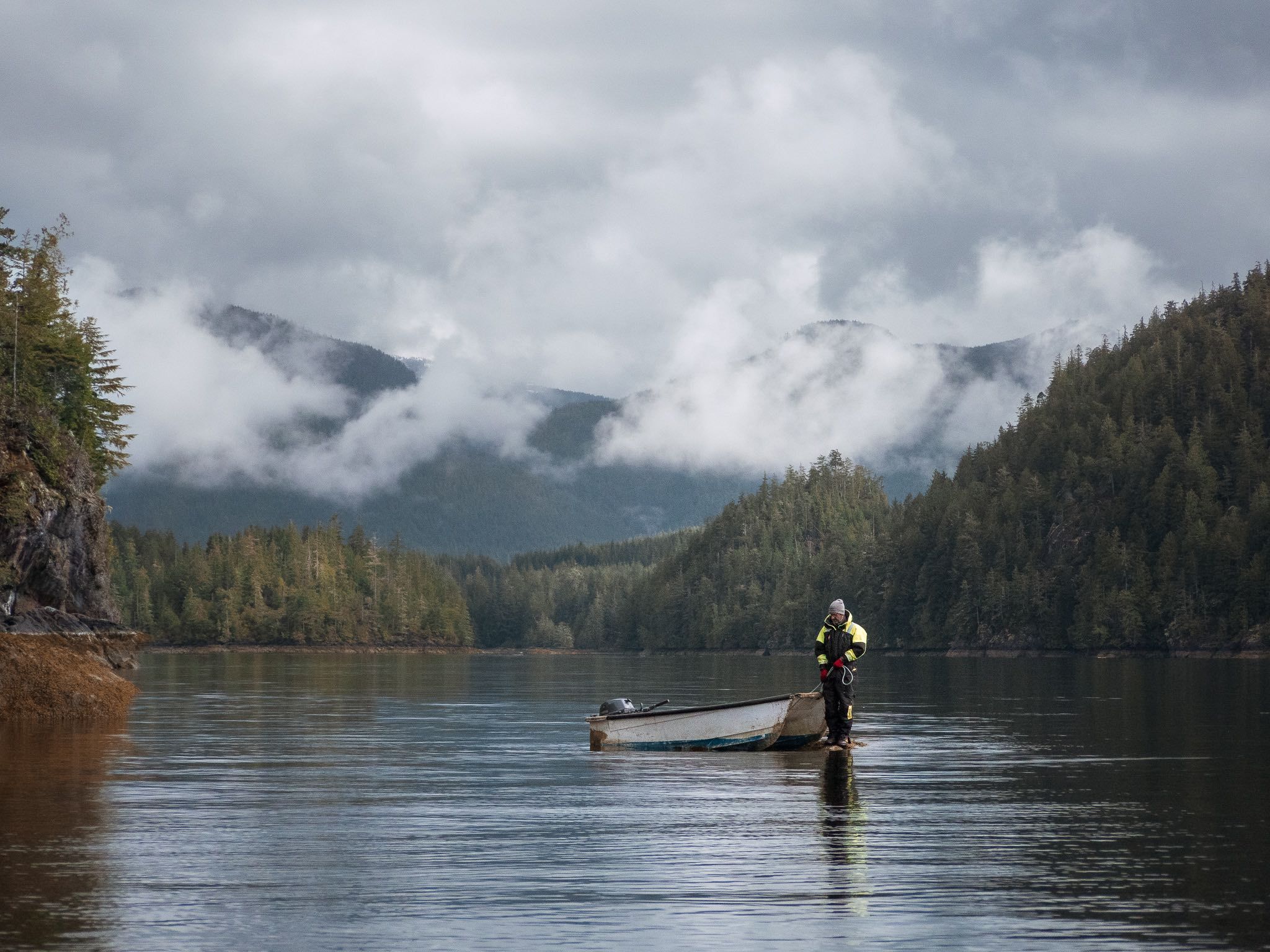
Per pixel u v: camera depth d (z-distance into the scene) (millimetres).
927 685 170750
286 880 33719
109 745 72375
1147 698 131500
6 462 144750
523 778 55125
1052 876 33906
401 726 89188
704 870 34781
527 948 27234
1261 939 27797
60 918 29734
